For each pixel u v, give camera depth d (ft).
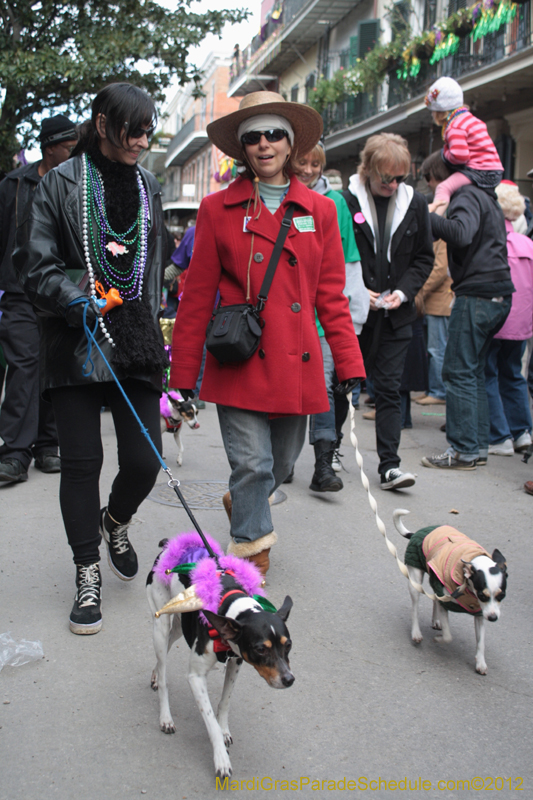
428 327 31.53
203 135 149.79
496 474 20.61
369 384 30.04
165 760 8.22
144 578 13.06
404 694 9.69
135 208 11.38
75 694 9.44
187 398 13.16
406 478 18.10
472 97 51.55
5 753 8.23
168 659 10.38
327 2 73.41
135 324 11.13
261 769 8.11
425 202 18.42
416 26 60.54
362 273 18.21
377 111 63.87
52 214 10.96
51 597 12.24
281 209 12.26
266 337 12.07
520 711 9.37
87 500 11.26
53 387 11.04
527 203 28.22
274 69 99.50
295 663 10.39
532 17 43.19
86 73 46.91
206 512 16.79
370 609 12.21
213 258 12.47
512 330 21.91
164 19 49.93
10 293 18.51
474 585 9.77
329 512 17.06
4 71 45.52
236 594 7.88
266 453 12.38
